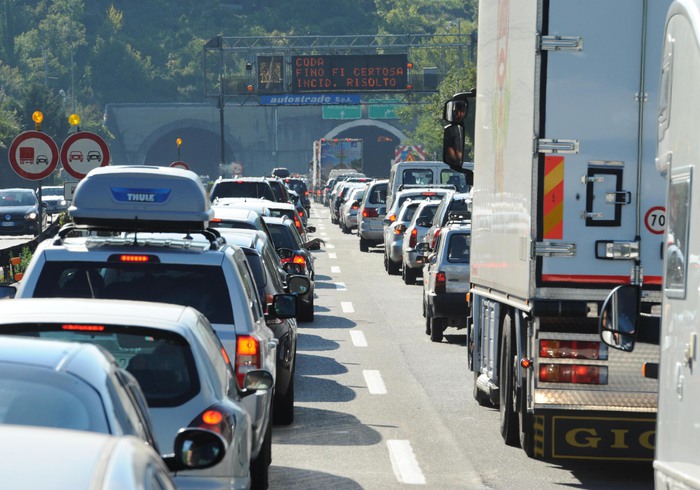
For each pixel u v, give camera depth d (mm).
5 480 8648
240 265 26172
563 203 27953
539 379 28156
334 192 195250
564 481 28766
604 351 28078
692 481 16000
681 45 17406
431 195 98812
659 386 18031
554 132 27953
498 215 32469
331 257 115438
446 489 27797
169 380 18922
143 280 24391
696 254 16125
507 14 31359
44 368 13008
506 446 32656
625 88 27953
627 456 28109
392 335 58469
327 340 56438
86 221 26703
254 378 22094
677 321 16984
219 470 18797
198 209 26547
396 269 95250
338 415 37594
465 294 54688
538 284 28000
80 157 57469
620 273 27969
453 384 43875
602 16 27906
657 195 28000
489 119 34125
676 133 17531
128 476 8922
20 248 77312
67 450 9266
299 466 30219
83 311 19344
